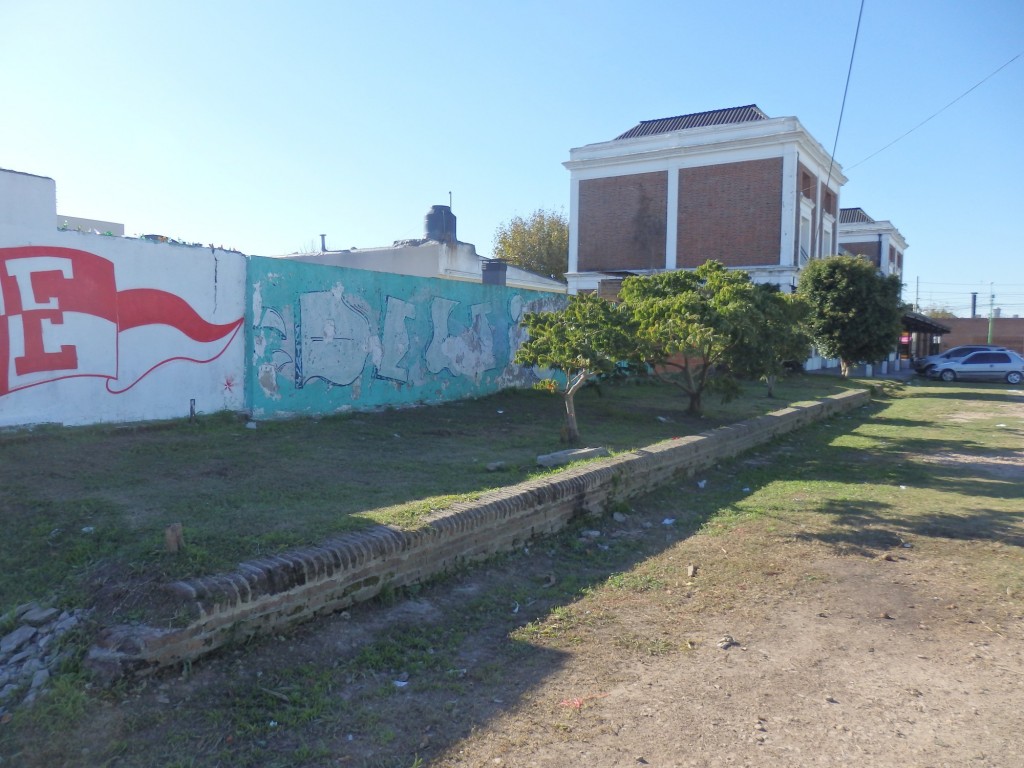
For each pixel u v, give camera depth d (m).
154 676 3.58
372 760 3.18
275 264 9.87
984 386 27.53
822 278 25.84
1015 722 3.62
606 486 7.25
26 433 7.23
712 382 12.60
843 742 3.42
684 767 3.20
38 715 3.26
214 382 9.24
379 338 11.51
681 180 31.66
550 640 4.46
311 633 4.24
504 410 12.33
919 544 6.48
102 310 8.15
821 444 12.58
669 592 5.30
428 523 5.14
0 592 4.18
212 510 5.29
